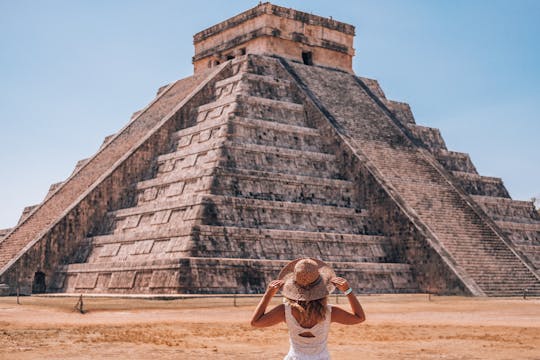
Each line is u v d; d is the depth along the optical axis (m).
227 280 50.50
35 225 64.12
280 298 47.41
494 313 38.25
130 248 56.84
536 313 38.19
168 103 74.50
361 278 55.75
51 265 60.59
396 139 69.38
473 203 63.97
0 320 32.66
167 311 38.75
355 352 22.17
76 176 69.19
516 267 58.34
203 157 60.59
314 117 67.75
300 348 9.55
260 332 28.09
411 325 31.44
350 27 80.50
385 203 60.88
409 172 64.88
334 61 79.06
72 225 61.94
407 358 20.83
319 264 9.85
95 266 56.97
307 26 76.88
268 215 56.56
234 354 21.11
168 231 53.84
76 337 25.47
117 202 64.38
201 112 68.75
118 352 21.30
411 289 57.59
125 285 53.34
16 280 58.62
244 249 53.47
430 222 59.44
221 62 79.56
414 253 58.16
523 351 22.62
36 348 22.12
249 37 75.06
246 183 57.69
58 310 38.75
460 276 54.62
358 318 9.69
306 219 58.41
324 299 9.55
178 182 59.66
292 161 62.16
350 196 62.91
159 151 67.44
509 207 73.19
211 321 32.97
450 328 30.11
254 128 62.56
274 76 71.69
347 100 72.69
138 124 73.56
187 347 22.86
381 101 76.62
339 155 65.06
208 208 53.59
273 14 74.38
